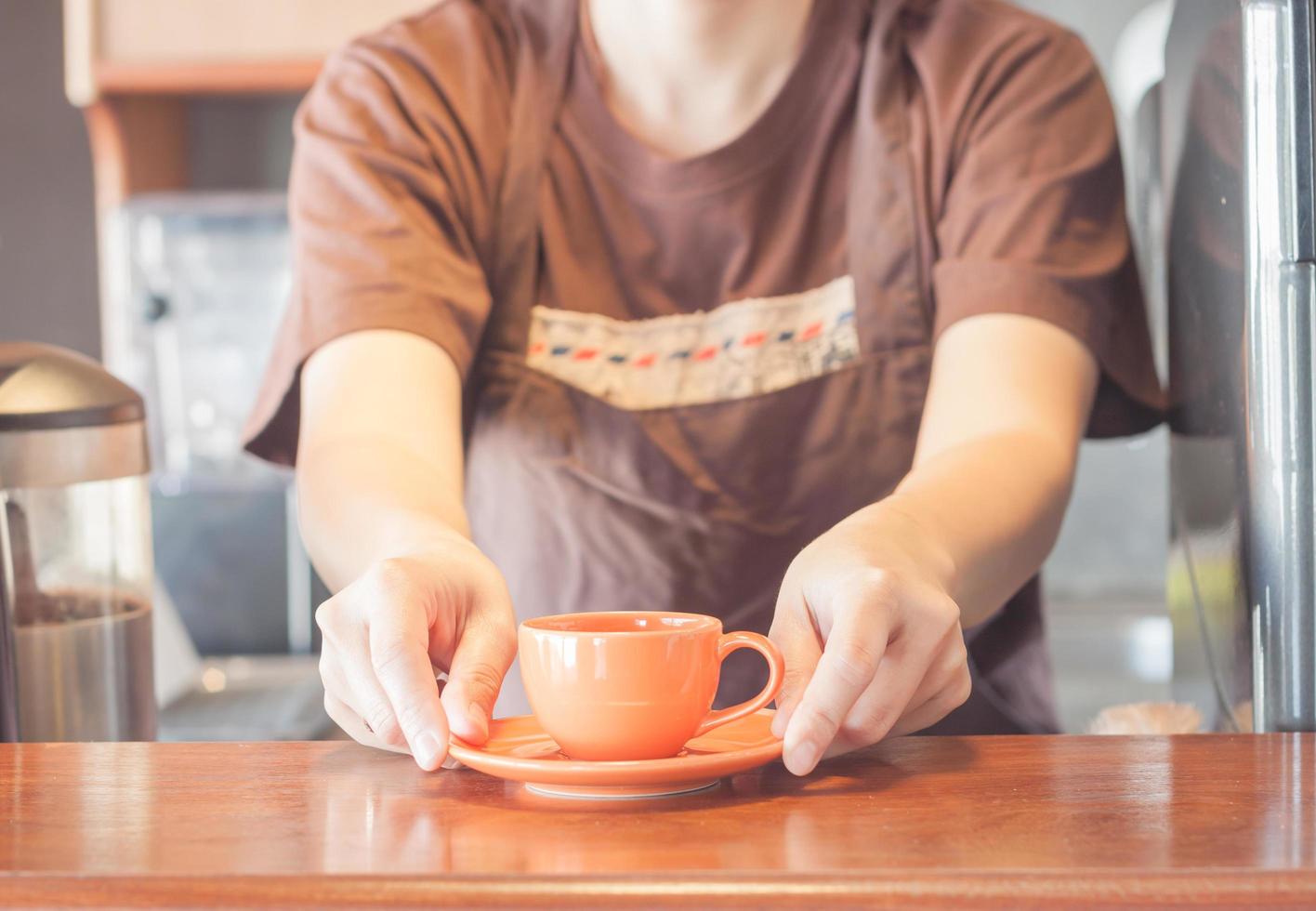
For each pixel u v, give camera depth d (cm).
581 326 114
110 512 90
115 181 274
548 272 114
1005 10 115
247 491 264
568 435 113
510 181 113
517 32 118
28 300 323
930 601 63
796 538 114
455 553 71
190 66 264
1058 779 60
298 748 69
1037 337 99
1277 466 76
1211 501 90
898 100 112
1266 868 46
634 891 45
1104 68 271
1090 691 221
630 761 58
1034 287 100
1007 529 80
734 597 115
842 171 114
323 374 99
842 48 112
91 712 88
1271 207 75
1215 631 90
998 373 97
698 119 115
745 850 49
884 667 63
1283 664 76
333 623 65
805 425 113
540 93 115
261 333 268
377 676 63
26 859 49
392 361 98
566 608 115
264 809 57
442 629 67
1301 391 74
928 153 111
